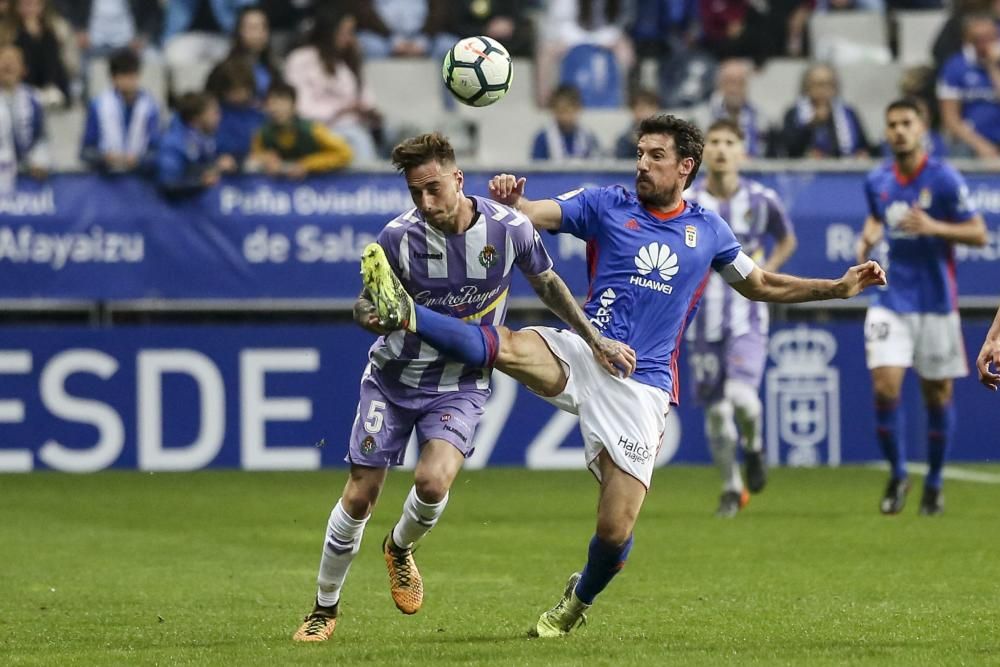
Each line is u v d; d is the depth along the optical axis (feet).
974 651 66.95
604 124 198.80
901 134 128.47
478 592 89.40
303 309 168.14
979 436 170.91
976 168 164.96
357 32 208.85
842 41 214.90
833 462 169.99
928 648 67.97
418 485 69.67
